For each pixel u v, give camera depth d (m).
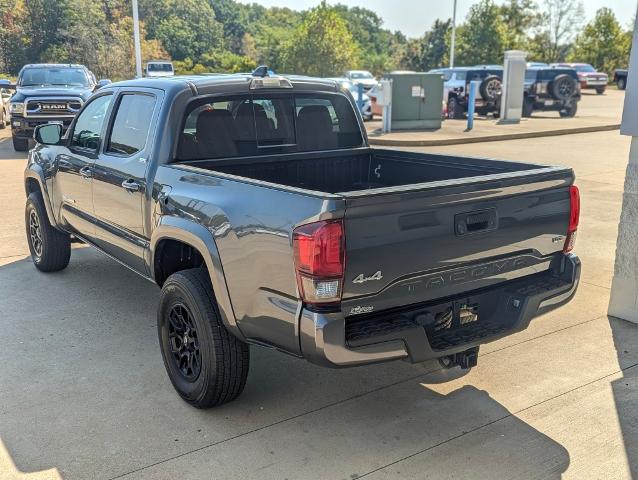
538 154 14.23
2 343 4.60
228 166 4.39
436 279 3.20
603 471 3.15
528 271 3.63
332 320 2.89
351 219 2.85
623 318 5.00
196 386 3.63
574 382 4.03
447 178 4.52
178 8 86.69
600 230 7.59
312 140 4.86
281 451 3.32
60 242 6.01
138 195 4.23
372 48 133.12
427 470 3.16
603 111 26.30
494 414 3.67
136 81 4.62
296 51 61.72
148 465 3.20
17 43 71.62
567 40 77.00
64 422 3.58
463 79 22.92
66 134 5.49
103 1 78.38
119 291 5.69
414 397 3.87
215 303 3.51
